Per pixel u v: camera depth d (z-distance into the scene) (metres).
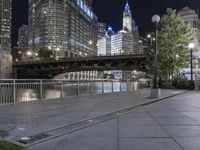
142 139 8.53
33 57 198.25
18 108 15.24
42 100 19.55
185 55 43.19
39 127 10.15
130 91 32.38
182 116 12.76
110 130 9.79
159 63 43.22
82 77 175.62
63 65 123.12
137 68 98.00
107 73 180.75
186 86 39.31
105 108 15.34
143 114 13.40
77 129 9.92
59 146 7.87
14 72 148.12
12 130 9.66
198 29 87.06
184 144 7.94
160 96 23.47
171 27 43.06
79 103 17.86
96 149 7.54
